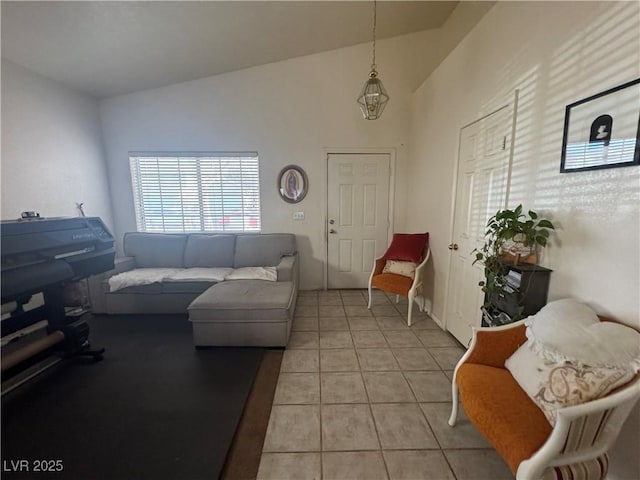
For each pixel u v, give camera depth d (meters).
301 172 3.85
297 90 3.70
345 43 3.52
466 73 2.42
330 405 1.82
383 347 2.53
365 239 4.03
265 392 1.94
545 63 1.62
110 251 2.45
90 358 2.34
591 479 1.03
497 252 1.82
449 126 2.72
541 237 1.60
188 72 3.41
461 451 1.49
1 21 2.07
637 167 1.15
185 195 3.90
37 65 2.64
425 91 3.25
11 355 1.90
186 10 2.34
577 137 1.42
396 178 3.88
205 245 3.68
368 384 2.02
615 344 1.08
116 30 2.41
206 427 1.64
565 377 1.12
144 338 2.68
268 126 3.76
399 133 3.79
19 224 1.85
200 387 1.99
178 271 3.38
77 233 2.19
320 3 2.61
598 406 0.98
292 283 3.02
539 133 1.67
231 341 2.49
